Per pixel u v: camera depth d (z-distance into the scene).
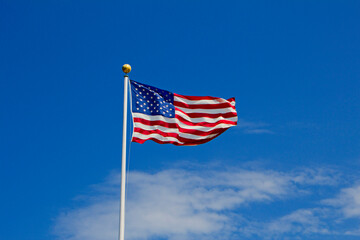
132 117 27.17
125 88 25.97
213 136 28.47
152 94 28.00
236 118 28.89
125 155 24.27
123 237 22.50
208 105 29.03
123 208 23.02
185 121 28.42
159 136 27.33
